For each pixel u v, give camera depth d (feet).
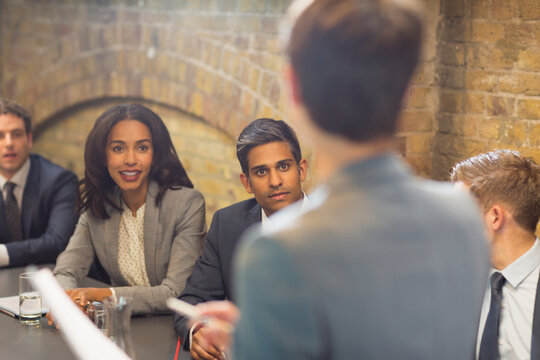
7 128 8.62
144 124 6.96
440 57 7.93
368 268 2.06
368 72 2.11
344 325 2.02
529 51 6.97
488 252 2.43
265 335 2.05
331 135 2.20
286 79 2.32
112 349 3.27
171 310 6.39
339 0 2.17
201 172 10.67
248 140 5.84
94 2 11.68
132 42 11.19
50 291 3.56
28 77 13.05
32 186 8.86
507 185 4.89
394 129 2.23
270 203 5.86
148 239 6.99
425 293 2.14
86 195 7.22
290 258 2.01
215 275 6.22
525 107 7.06
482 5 7.39
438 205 2.28
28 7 12.87
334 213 2.13
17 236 8.77
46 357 5.27
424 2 7.82
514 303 4.91
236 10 9.57
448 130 7.92
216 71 9.99
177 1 10.44
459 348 2.25
